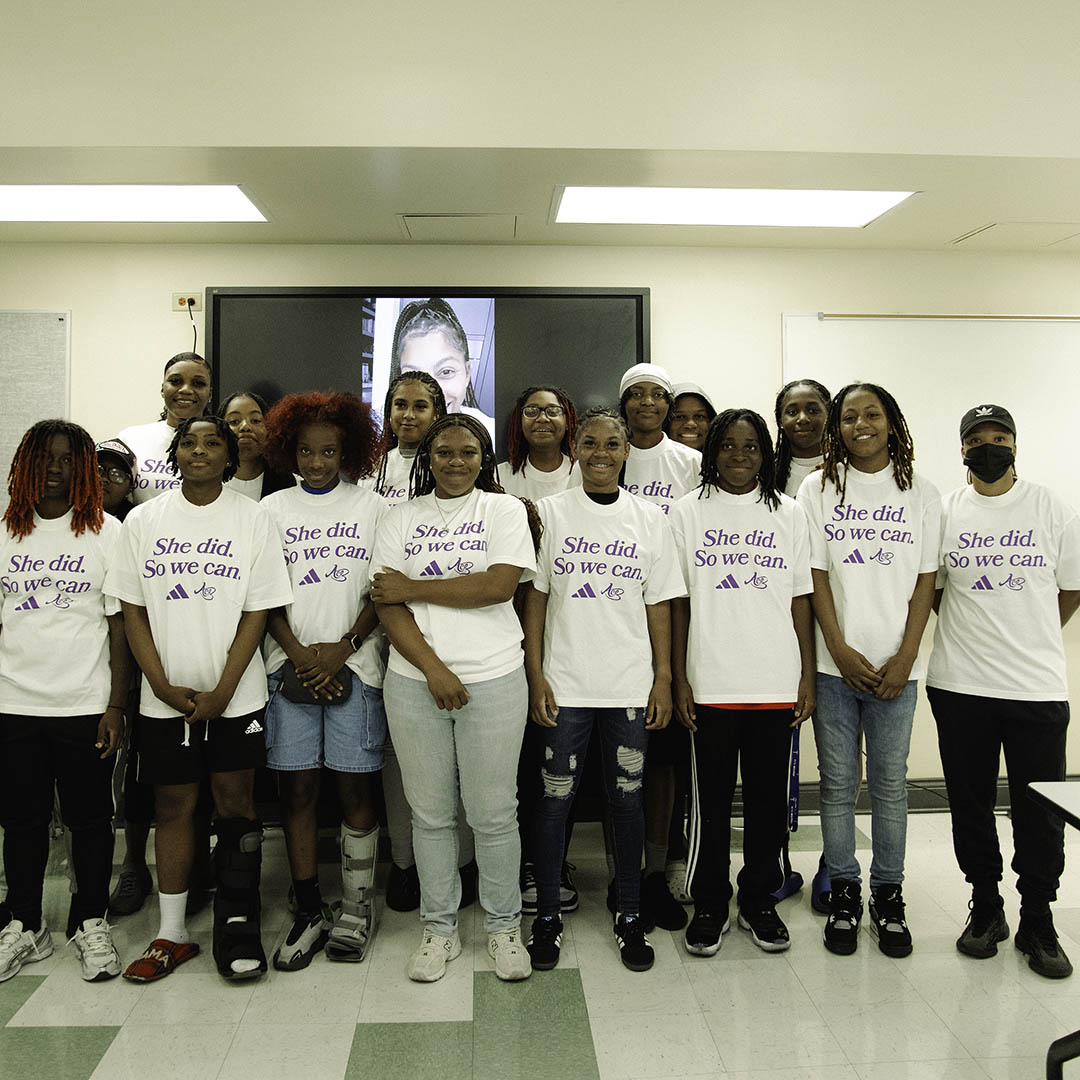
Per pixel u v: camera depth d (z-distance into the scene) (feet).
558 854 7.38
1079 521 7.44
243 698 7.07
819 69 8.63
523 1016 6.47
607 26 8.52
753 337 11.57
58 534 7.25
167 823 7.21
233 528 7.17
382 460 8.68
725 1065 5.89
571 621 7.27
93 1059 5.95
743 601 7.38
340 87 8.43
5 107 8.32
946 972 7.11
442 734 6.97
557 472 8.95
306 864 7.50
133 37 8.34
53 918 8.09
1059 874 7.20
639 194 9.68
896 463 7.64
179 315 11.14
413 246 11.23
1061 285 11.84
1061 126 8.74
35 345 11.05
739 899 7.88
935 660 7.80
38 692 7.06
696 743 7.50
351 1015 6.48
